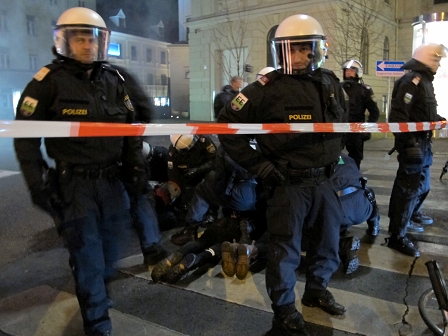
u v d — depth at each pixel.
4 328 2.62
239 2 20.50
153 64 45.28
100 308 2.37
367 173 7.35
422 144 3.62
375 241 3.99
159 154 4.78
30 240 4.20
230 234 3.60
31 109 2.15
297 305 2.83
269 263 2.42
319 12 17.73
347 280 3.21
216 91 22.34
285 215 2.35
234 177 3.55
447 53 3.61
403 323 2.63
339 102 2.48
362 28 17.52
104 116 2.32
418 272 3.34
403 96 3.46
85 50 2.24
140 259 3.60
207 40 22.12
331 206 2.43
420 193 4.11
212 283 3.18
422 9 21.17
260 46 20.23
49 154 2.31
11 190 6.53
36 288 3.13
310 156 2.33
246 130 2.17
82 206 2.29
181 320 2.69
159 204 4.34
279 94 2.30
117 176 2.50
